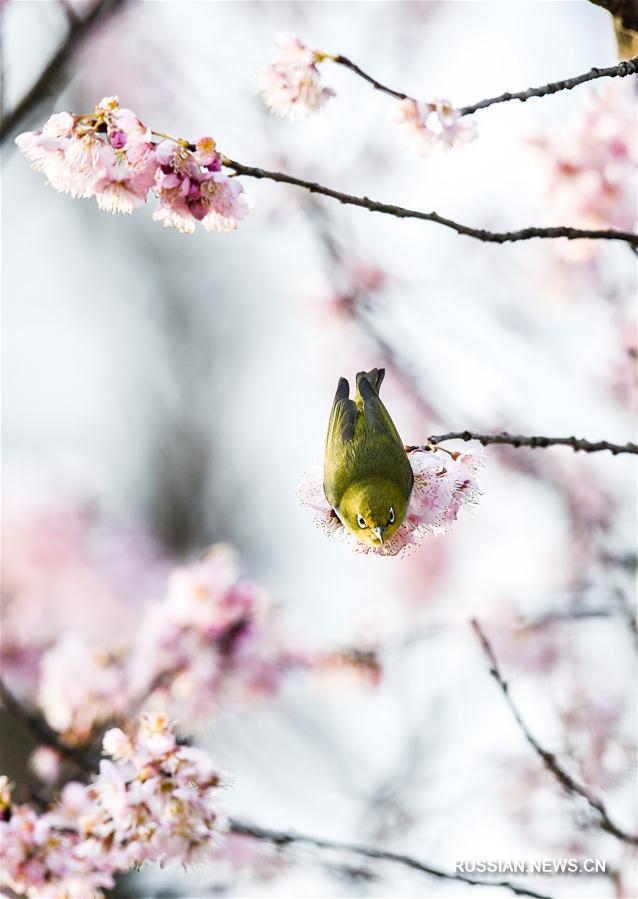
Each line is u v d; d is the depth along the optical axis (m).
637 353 11.62
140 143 6.00
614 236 6.43
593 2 6.78
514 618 11.55
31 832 7.34
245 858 9.86
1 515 14.55
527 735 8.26
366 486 6.50
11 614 12.60
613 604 11.19
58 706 10.23
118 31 12.33
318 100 6.35
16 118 9.89
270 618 10.55
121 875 10.43
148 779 7.07
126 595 14.98
